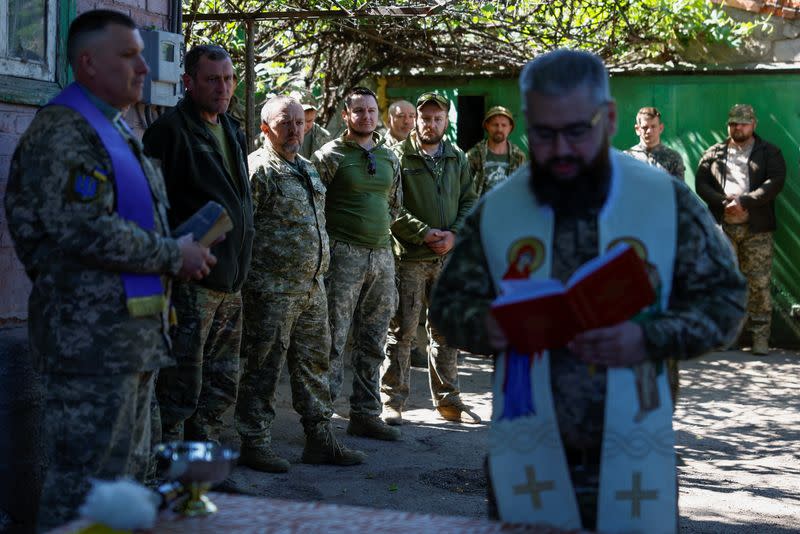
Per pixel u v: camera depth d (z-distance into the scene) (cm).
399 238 646
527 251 236
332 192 594
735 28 991
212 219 330
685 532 454
